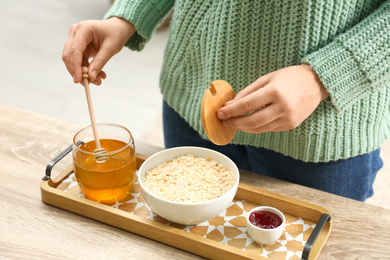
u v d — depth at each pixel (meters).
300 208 1.17
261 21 1.15
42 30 3.32
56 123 1.38
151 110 2.57
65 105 2.58
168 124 1.45
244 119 1.08
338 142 1.24
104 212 1.15
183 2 1.23
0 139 1.33
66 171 1.25
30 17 3.46
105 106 2.58
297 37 1.15
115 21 1.28
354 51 1.11
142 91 2.72
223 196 1.11
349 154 1.26
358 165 1.30
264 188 1.23
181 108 1.34
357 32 1.12
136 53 3.07
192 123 1.33
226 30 1.18
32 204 1.19
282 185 1.24
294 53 1.16
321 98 1.14
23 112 1.41
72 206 1.17
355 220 1.16
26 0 3.69
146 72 2.89
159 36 3.26
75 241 1.12
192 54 1.26
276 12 1.13
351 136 1.24
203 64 1.25
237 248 1.09
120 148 1.20
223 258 1.09
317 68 1.11
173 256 1.11
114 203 1.19
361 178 1.33
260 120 1.07
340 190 1.32
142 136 2.36
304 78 1.10
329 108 1.19
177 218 1.11
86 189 1.17
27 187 1.22
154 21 1.33
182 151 1.22
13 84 2.74
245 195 1.20
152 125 2.45
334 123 1.21
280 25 1.14
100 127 1.22
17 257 1.09
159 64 2.98
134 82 2.79
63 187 1.23
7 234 1.13
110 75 2.84
